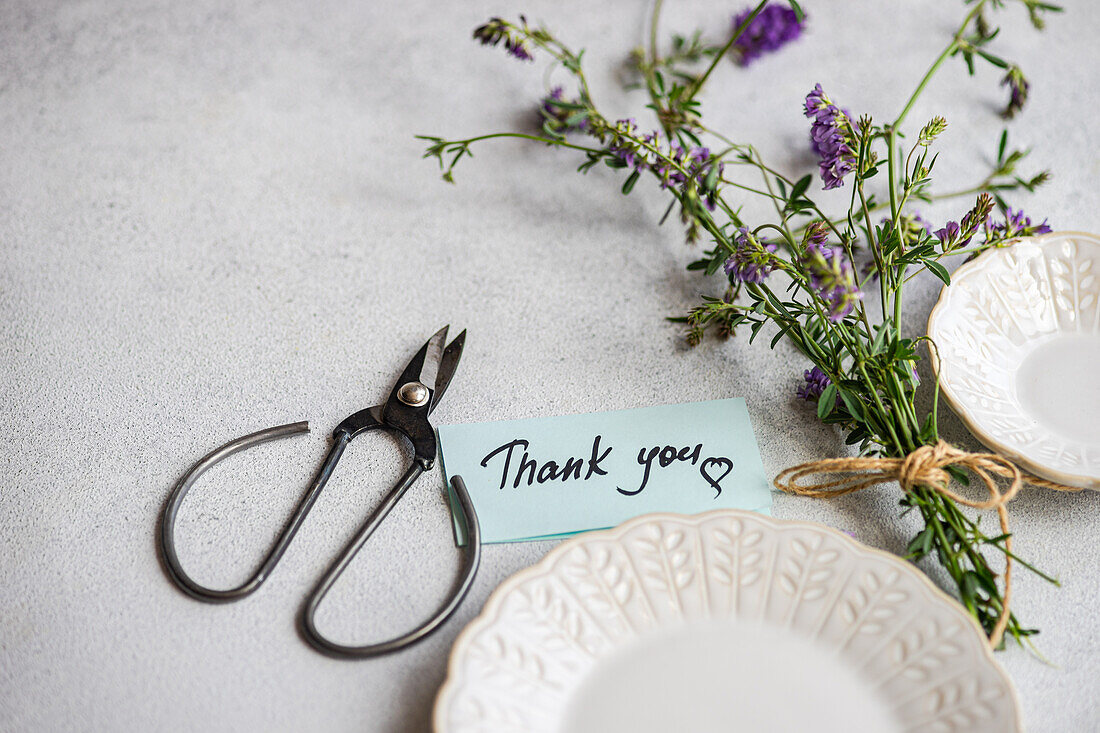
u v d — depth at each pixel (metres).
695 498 0.41
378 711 0.37
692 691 0.36
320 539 0.41
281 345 0.46
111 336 0.46
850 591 0.37
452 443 0.43
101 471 0.42
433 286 0.48
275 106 0.54
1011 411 0.41
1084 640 0.39
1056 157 0.52
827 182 0.43
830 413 0.43
